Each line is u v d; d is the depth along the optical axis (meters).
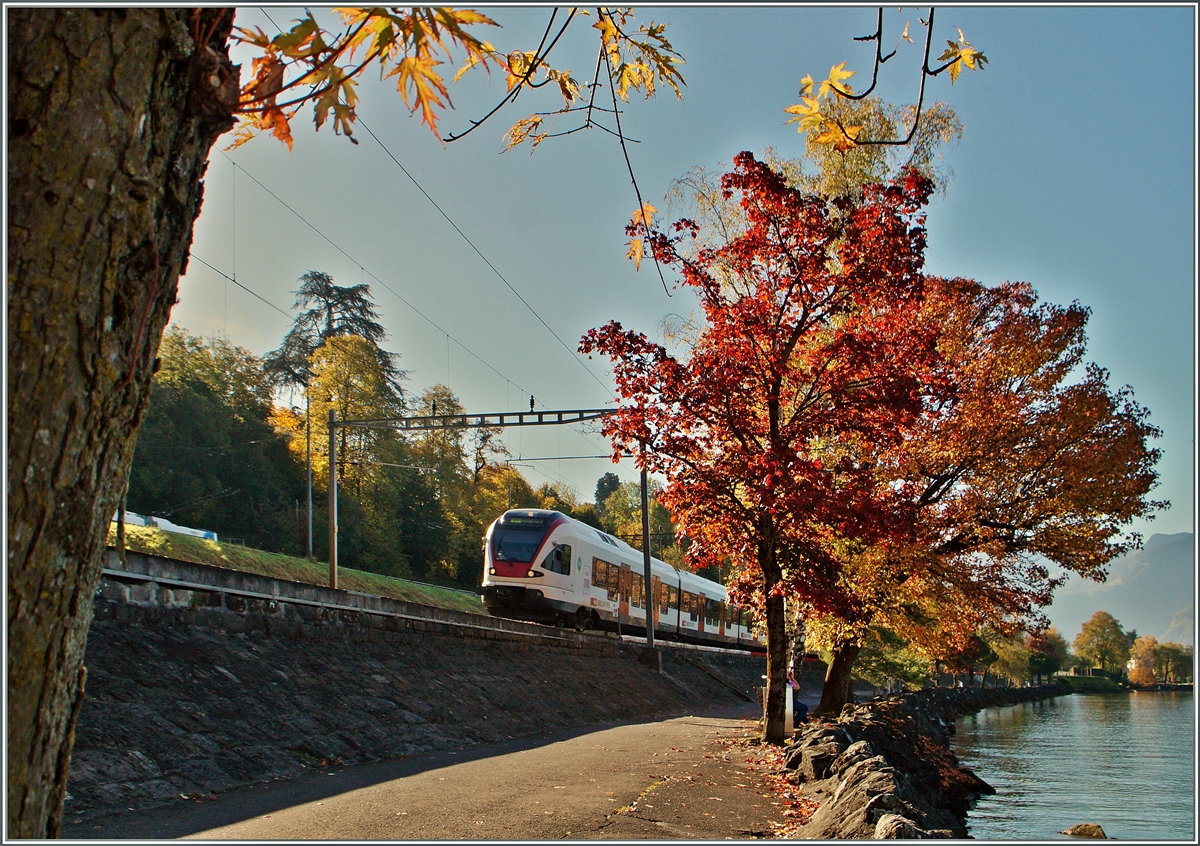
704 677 36.66
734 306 14.68
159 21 2.44
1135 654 176.38
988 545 20.17
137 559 11.43
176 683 10.30
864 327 15.60
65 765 2.43
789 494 13.59
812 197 14.57
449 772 10.30
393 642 16.75
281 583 14.15
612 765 11.88
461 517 61.84
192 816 7.24
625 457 14.97
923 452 20.50
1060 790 21.44
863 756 10.43
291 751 10.23
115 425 2.45
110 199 2.35
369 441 54.19
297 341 64.81
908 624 21.19
